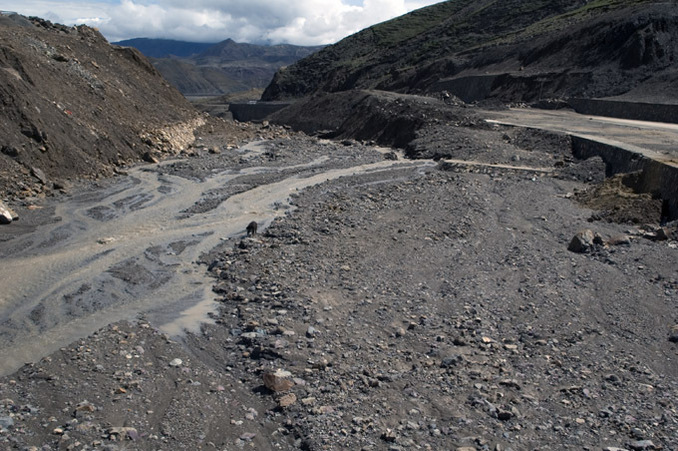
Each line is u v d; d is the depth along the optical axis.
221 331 15.27
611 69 63.09
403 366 13.18
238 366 13.41
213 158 42.41
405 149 50.06
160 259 21.56
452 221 25.50
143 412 11.39
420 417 11.10
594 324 15.59
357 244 22.42
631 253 21.00
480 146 43.34
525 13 111.62
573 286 18.20
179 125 48.94
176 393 12.15
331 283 18.30
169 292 18.31
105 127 39.38
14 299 17.78
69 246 22.86
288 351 13.67
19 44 40.72
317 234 23.75
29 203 28.22
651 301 17.05
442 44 116.44
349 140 55.97
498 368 13.06
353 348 13.96
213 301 17.44
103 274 19.92
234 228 25.66
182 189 32.84
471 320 15.62
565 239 23.27
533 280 18.62
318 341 14.27
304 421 10.95
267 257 20.88
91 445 10.17
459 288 17.92
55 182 31.14
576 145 40.59
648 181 27.95
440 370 12.96
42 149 32.12
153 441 10.44
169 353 14.05
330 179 36.44
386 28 153.88
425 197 30.16
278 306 16.50
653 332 15.15
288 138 56.62
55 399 11.75
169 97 55.69
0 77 32.53
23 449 9.93
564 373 12.88
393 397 11.77
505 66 82.50
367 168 40.88
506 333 14.99
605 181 29.88
